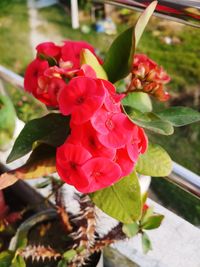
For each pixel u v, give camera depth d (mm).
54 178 244
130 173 173
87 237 223
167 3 202
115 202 177
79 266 232
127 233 214
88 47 197
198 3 195
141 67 185
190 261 253
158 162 183
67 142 156
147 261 259
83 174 152
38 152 176
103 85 153
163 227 271
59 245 256
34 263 257
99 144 152
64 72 173
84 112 147
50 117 186
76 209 262
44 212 274
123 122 154
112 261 276
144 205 232
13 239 264
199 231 269
